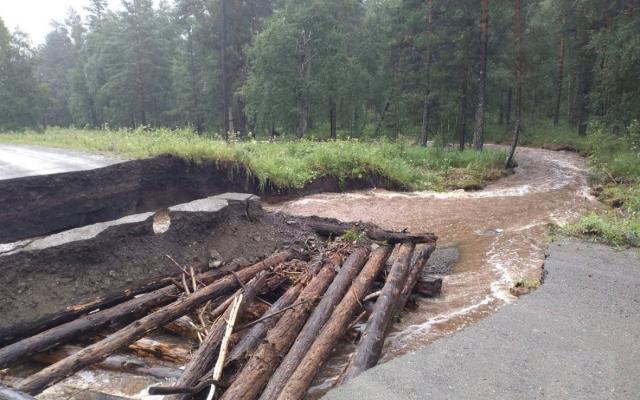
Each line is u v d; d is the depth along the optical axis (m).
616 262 7.25
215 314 5.23
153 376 4.46
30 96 29.17
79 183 8.82
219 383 3.72
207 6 28.94
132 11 34.16
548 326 5.09
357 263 6.36
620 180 15.71
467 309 6.03
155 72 36.00
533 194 14.33
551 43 31.42
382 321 5.00
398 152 19.62
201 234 6.77
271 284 5.95
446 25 22.45
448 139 25.38
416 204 12.78
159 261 6.11
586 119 30.61
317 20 25.20
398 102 28.05
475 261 8.09
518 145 32.81
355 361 4.32
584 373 4.18
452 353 4.50
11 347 4.30
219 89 31.61
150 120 37.97
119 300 5.54
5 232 7.79
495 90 25.06
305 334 4.51
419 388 3.91
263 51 24.73
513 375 4.12
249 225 7.46
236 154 11.95
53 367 3.97
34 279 5.12
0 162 9.72
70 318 5.11
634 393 3.90
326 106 29.48
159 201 10.79
